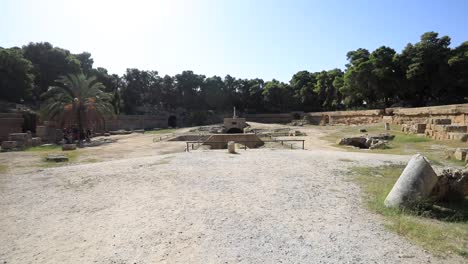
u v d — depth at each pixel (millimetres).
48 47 59500
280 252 4848
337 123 50656
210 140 26234
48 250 5223
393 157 14156
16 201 8359
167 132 44781
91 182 10383
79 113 33000
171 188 9125
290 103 74750
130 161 14625
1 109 40719
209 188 8984
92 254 4996
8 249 5324
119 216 6812
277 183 9414
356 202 7367
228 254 4828
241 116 73438
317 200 7594
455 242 4945
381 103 51969
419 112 30516
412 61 42656
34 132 39156
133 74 79312
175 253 4922
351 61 56875
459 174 7188
